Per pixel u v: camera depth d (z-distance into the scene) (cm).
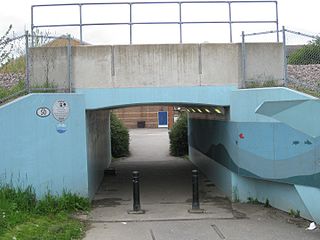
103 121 1811
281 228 966
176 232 953
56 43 1346
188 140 2270
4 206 995
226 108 1295
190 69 1245
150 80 1240
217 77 1248
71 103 1165
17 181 1123
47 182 1145
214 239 897
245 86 1240
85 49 1234
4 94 1258
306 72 1505
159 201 1272
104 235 933
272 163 1091
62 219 1038
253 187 1225
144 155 2406
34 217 1019
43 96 1142
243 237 905
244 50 1243
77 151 1169
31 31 1284
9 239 818
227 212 1123
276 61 1253
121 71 1237
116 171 1858
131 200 1288
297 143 1024
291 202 1077
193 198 1150
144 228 990
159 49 1241
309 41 1395
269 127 1094
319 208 980
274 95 1098
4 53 1526
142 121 4281
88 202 1160
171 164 2042
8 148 1119
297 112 1025
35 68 1239
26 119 1130
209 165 1606
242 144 1180
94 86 1234
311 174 995
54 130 1151
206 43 1248
